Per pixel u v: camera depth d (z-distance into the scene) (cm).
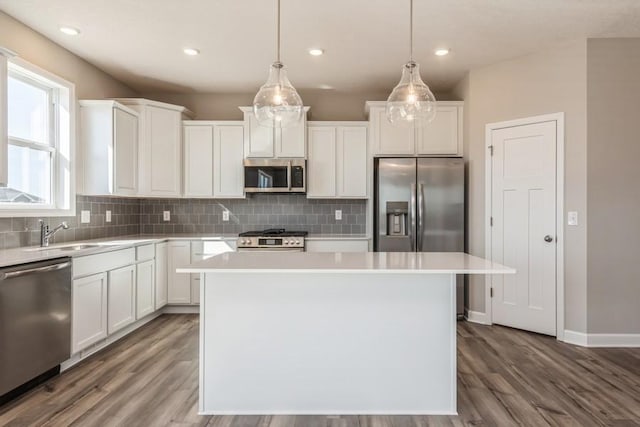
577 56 322
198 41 324
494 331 355
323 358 218
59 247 295
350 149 438
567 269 327
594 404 222
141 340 331
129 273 338
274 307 218
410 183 398
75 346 270
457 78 414
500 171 369
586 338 317
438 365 217
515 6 268
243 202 471
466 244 404
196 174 438
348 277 217
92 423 203
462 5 267
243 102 472
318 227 470
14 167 293
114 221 413
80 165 349
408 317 217
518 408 219
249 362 218
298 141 432
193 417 211
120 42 324
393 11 275
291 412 217
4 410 214
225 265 203
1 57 235
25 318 228
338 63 374
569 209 326
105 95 395
